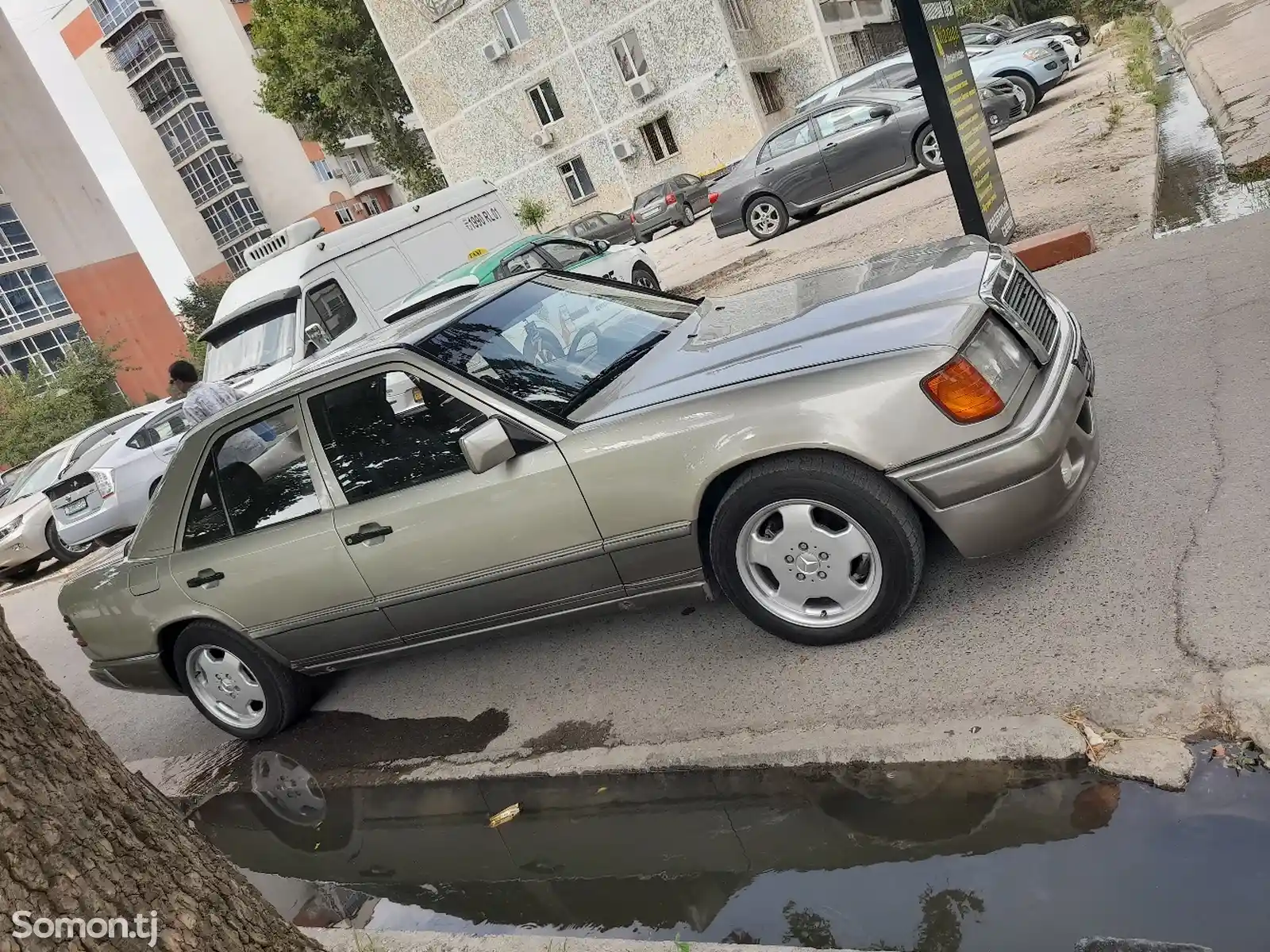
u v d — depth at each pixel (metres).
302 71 36.22
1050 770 2.51
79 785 1.81
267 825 4.12
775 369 3.20
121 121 57.50
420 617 4.09
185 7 53.16
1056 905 2.12
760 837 2.78
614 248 11.51
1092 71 17.16
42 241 46.12
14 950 1.59
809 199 13.34
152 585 4.62
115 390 32.28
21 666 1.86
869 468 3.07
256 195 56.91
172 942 1.80
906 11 6.20
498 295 4.27
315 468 4.07
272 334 10.62
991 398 2.97
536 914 2.88
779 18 31.17
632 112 31.55
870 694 3.09
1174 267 5.63
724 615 4.08
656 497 3.35
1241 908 1.94
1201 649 2.63
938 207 10.38
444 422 3.73
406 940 2.67
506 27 32.09
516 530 3.64
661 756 3.26
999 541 3.03
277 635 4.48
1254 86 9.55
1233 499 3.21
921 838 2.50
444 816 3.61
